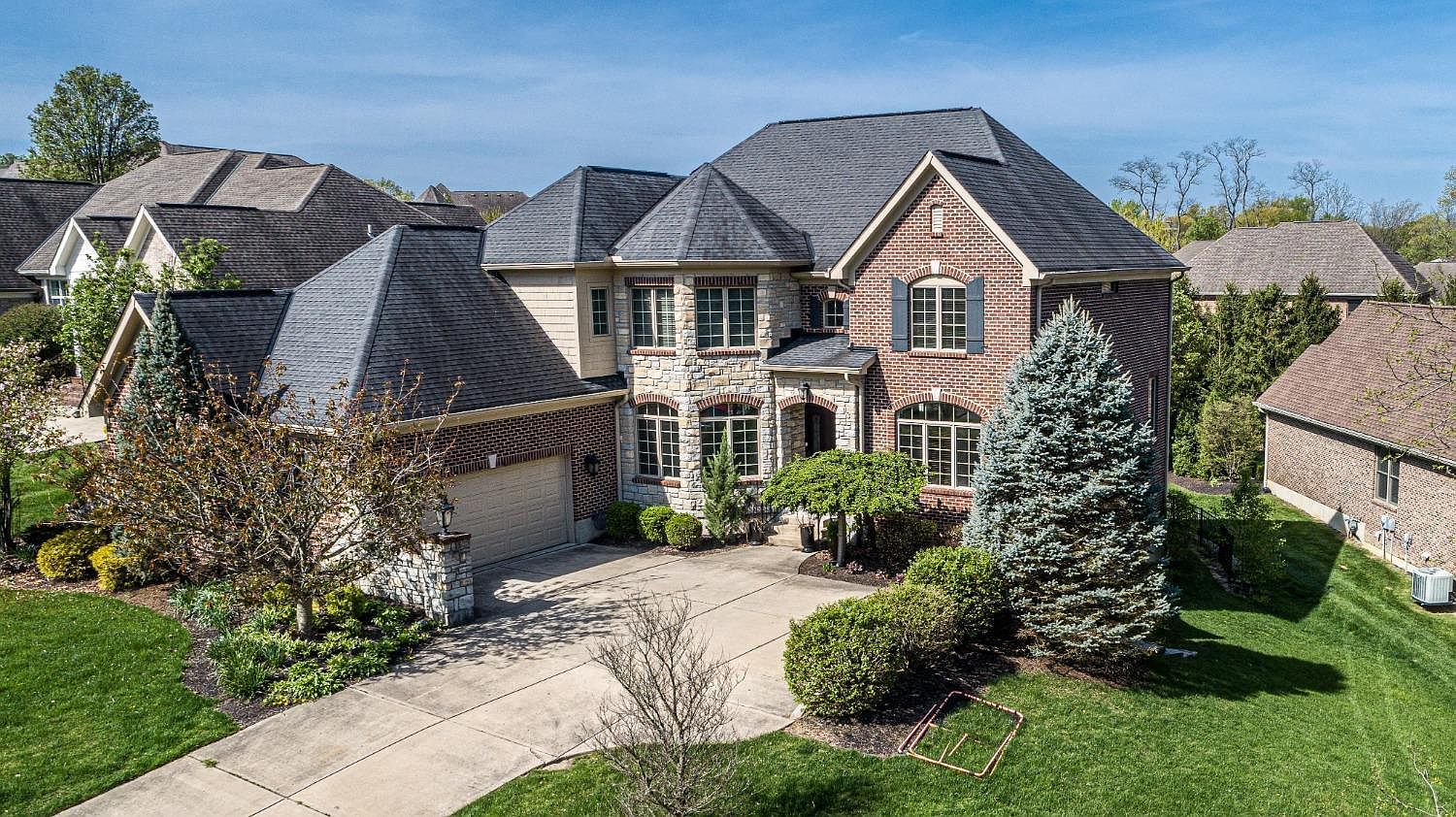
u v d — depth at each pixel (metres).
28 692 14.30
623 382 24.42
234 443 15.43
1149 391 27.03
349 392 19.55
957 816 11.42
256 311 22.86
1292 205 111.19
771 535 23.83
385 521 15.88
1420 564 23.80
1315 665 18.02
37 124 68.56
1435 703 16.53
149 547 16.03
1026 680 15.38
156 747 12.84
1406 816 12.25
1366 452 26.59
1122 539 15.63
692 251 23.09
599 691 14.53
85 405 24.08
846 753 12.66
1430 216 84.31
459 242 25.02
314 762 12.55
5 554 20.50
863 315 22.81
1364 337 30.34
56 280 43.03
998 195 21.98
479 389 21.41
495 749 12.82
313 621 16.36
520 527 22.80
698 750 10.67
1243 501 22.75
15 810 11.39
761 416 23.86
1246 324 37.22
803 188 26.86
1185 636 18.88
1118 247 25.11
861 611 14.34
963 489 21.97
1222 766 13.12
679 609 18.25
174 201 44.25
